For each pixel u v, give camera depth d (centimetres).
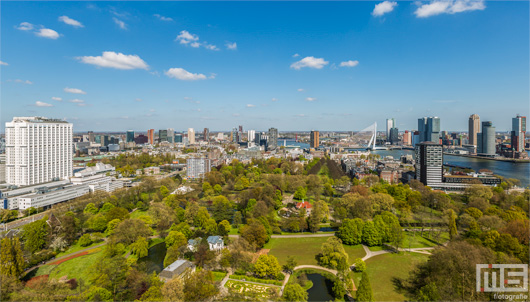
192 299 16488
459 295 15162
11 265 19050
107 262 19900
